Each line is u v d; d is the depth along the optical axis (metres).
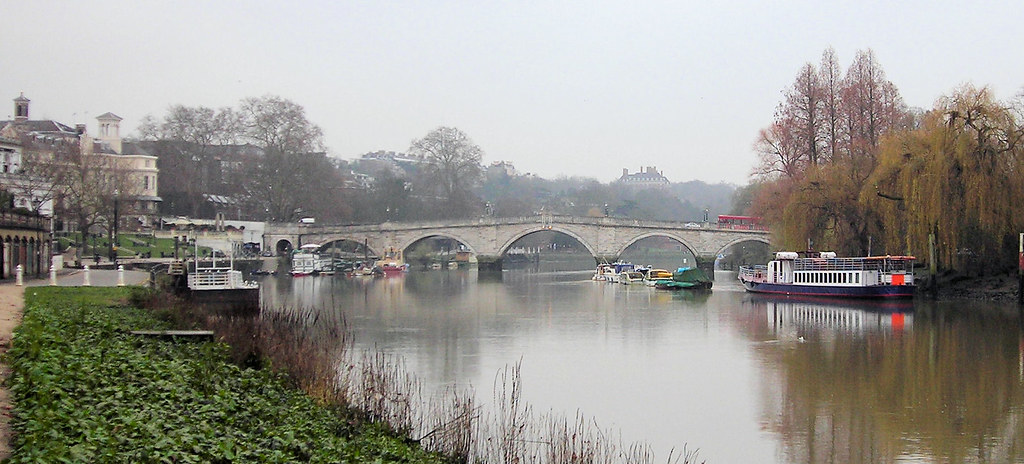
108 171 136.62
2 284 64.69
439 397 43.62
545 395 45.62
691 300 100.06
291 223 166.38
